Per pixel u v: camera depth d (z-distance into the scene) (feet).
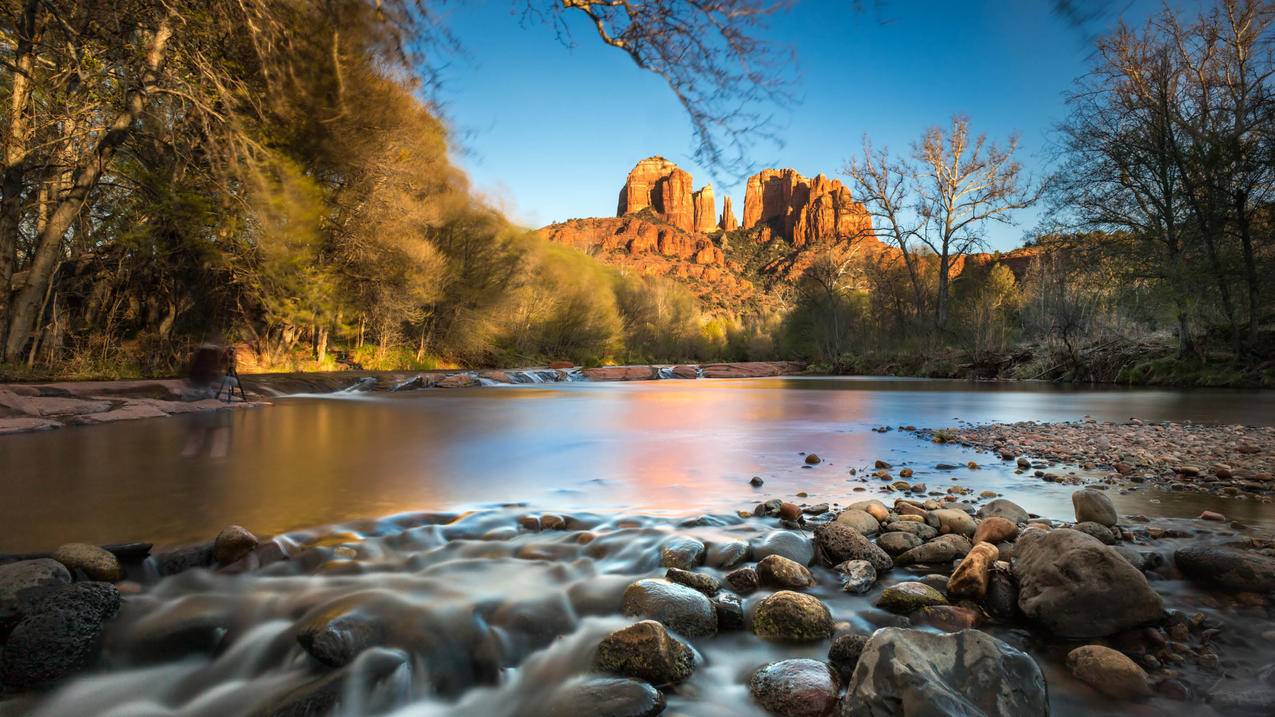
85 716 7.21
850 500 15.44
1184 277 64.03
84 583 8.96
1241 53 54.54
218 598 9.42
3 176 39.17
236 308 67.36
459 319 90.27
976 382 89.30
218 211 49.16
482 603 9.16
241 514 13.37
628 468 19.66
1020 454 22.52
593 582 9.97
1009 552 10.85
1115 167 70.08
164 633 8.47
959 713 6.04
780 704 6.93
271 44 10.27
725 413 40.19
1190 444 24.00
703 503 14.88
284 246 51.21
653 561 10.85
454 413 39.27
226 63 30.60
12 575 9.04
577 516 13.42
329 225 60.29
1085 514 12.72
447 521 13.07
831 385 81.76
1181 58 62.39
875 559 10.92
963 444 25.12
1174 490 16.49
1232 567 9.50
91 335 51.90
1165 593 9.42
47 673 7.68
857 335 136.36
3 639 8.43
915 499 15.60
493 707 7.23
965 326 115.55
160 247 50.67
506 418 36.29
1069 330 90.53
